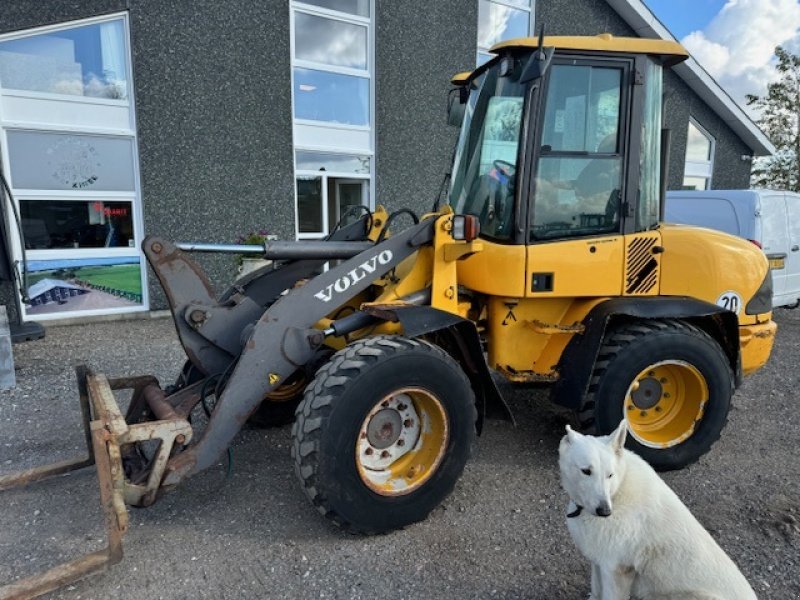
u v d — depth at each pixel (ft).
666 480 11.76
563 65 11.30
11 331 21.50
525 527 10.01
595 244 11.69
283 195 28.68
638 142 11.82
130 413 11.18
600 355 11.66
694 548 6.82
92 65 23.85
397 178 32.73
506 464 12.36
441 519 10.24
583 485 7.05
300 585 8.48
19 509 10.45
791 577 8.67
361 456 9.51
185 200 26.18
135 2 23.86
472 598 8.25
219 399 9.46
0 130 22.17
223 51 26.18
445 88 33.55
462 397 10.02
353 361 9.23
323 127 30.07
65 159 23.66
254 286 12.98
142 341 21.74
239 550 9.31
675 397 12.33
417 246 10.94
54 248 23.77
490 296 12.20
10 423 14.14
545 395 16.40
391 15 30.96
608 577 7.17
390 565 8.95
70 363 18.85
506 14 36.22
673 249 12.29
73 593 8.30
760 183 75.87
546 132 11.43
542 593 8.34
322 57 29.73
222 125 26.61
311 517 10.27
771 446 13.53
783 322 28.99
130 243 25.50
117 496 8.13
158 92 24.94
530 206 11.34
